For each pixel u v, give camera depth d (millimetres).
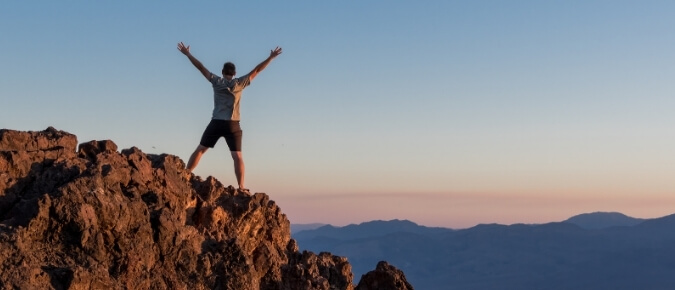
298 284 28656
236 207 28172
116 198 23344
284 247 30344
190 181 28672
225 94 29375
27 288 19984
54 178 23297
